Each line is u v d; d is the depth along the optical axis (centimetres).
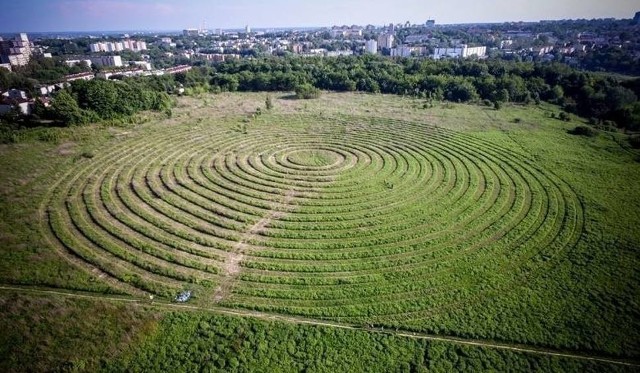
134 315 2902
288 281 3291
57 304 2992
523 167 5566
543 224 4116
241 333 2786
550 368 2548
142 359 2611
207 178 5166
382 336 2770
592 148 6350
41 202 4469
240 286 3241
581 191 4791
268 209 4462
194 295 3130
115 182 5003
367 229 4081
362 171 5472
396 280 3319
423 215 4356
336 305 3059
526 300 3078
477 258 3609
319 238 3919
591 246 3709
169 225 4078
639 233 3906
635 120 7519
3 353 2630
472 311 2983
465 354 2636
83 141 6419
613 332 2781
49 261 3478
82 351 2661
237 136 6812
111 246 3694
